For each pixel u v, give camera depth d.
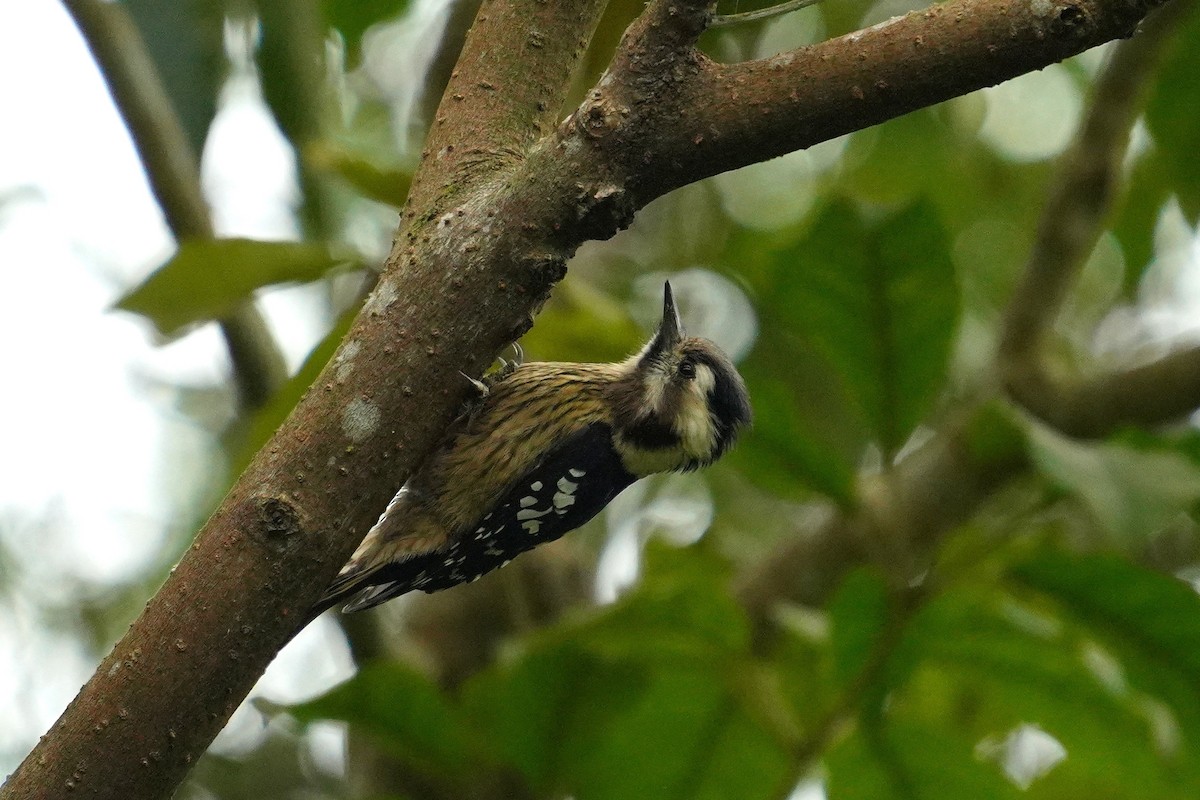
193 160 9.31
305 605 6.12
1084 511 11.63
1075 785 11.45
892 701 10.84
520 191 6.20
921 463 12.31
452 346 6.19
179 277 9.30
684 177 6.18
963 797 9.85
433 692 9.59
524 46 6.92
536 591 12.92
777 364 16.03
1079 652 9.16
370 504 6.16
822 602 12.15
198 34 9.24
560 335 11.84
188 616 5.91
